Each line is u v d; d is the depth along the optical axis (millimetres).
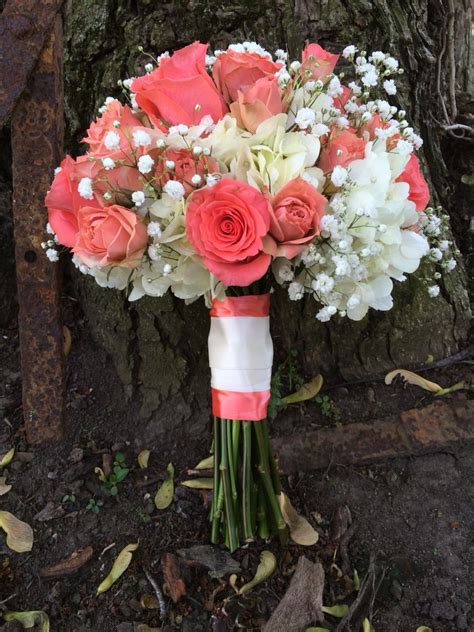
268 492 1118
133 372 1450
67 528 1236
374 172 865
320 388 1459
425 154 1608
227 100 927
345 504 1279
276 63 967
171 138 830
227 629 1093
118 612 1124
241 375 1035
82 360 1500
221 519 1165
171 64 898
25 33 1115
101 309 1449
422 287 1460
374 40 1378
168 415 1432
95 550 1208
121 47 1334
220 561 1169
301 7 1294
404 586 1164
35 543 1210
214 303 1045
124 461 1361
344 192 855
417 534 1236
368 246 862
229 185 793
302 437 1358
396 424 1368
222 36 1288
